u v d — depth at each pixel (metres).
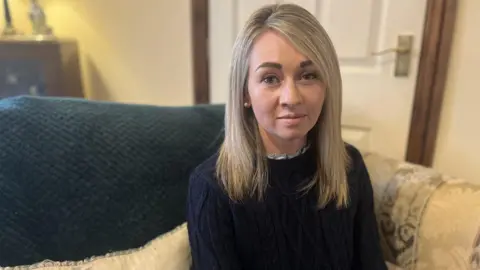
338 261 0.78
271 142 0.72
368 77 1.30
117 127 0.88
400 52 1.23
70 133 0.83
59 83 1.47
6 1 1.50
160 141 0.92
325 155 0.75
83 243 0.81
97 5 1.58
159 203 0.90
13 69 1.46
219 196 0.72
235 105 0.70
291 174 0.74
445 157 1.27
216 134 1.00
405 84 1.26
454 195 0.81
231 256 0.72
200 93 1.54
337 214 0.77
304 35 0.63
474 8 1.12
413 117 1.27
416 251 0.83
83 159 0.82
